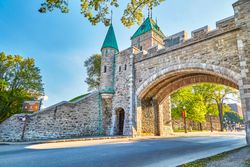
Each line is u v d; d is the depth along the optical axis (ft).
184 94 102.63
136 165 17.30
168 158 21.18
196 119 102.22
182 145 35.01
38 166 17.07
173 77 56.90
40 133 49.14
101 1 27.45
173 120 109.91
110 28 76.23
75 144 35.94
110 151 26.17
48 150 27.89
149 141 42.55
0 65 89.97
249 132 32.09
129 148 29.53
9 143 39.32
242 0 38.96
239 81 36.27
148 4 29.58
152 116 64.44
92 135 58.90
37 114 49.88
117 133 61.67
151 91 61.93
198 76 55.67
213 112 121.90
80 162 18.60
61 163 18.19
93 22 29.04
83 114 58.90
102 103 64.75
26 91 92.17
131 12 30.35
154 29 103.09
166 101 77.10
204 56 43.45
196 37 45.88
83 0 27.50
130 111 56.70
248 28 36.94
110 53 70.08
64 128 53.78
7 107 81.41
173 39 51.70
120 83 64.03
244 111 33.83
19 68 93.71
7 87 85.66
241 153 21.17
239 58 36.88
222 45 40.88
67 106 56.13
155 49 55.67
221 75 39.93
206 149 29.58
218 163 16.26
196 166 15.33
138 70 59.77
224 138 54.65
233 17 40.01
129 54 63.62
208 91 118.42
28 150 28.40
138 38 107.76
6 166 17.20
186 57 47.14
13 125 48.85
